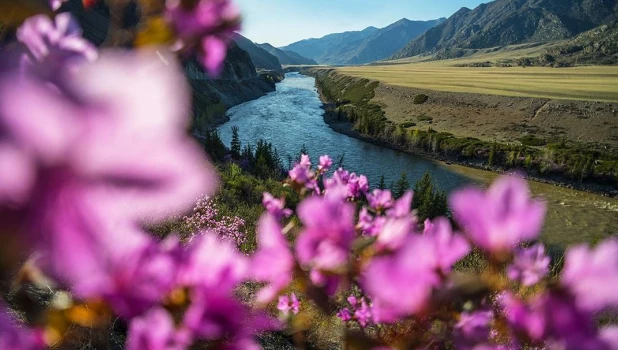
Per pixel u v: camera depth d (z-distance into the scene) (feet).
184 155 0.45
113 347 3.73
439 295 0.81
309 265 1.15
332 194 1.16
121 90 0.44
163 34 0.96
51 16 0.79
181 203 0.46
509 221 0.81
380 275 0.74
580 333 0.91
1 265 0.46
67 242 0.47
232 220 12.53
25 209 0.45
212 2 1.00
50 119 0.43
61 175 0.45
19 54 0.66
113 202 0.46
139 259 0.76
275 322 0.99
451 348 1.10
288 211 2.30
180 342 0.86
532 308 0.98
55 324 0.91
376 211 2.15
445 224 0.87
